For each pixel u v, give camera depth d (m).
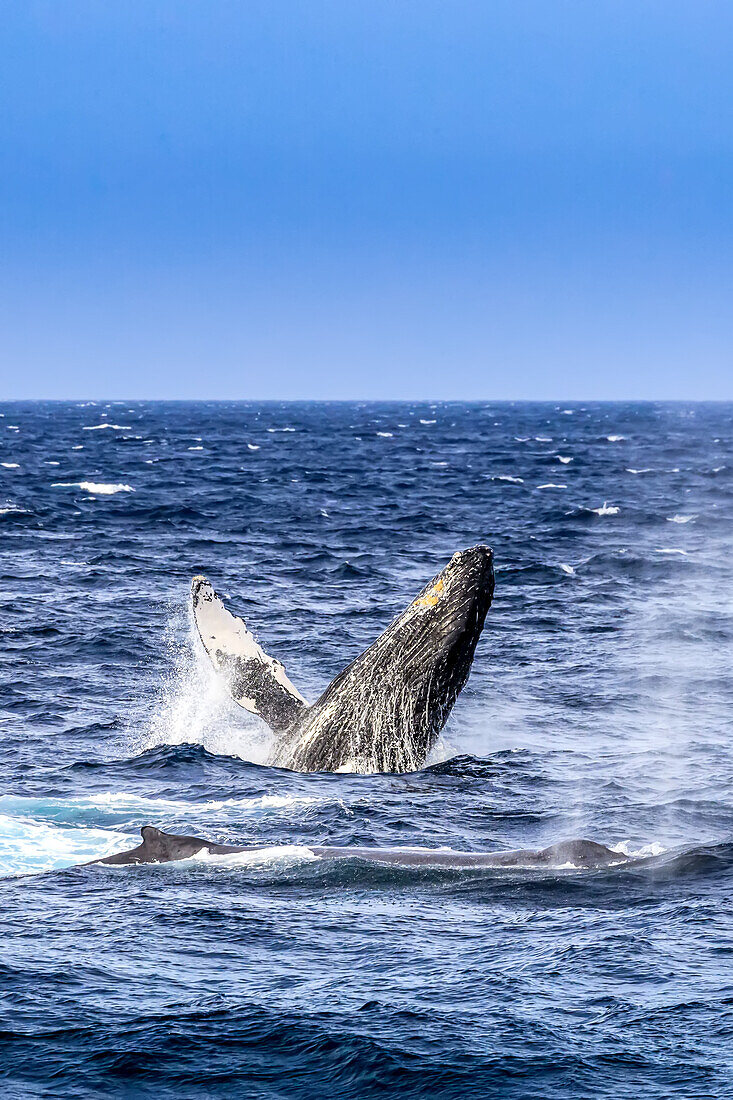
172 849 50.12
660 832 57.34
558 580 160.12
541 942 39.03
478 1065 30.22
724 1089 28.75
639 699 92.38
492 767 70.50
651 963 36.84
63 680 95.62
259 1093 29.44
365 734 68.81
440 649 67.62
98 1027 32.81
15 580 148.00
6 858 52.00
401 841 54.88
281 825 57.41
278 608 133.25
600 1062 30.25
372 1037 31.70
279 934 40.41
